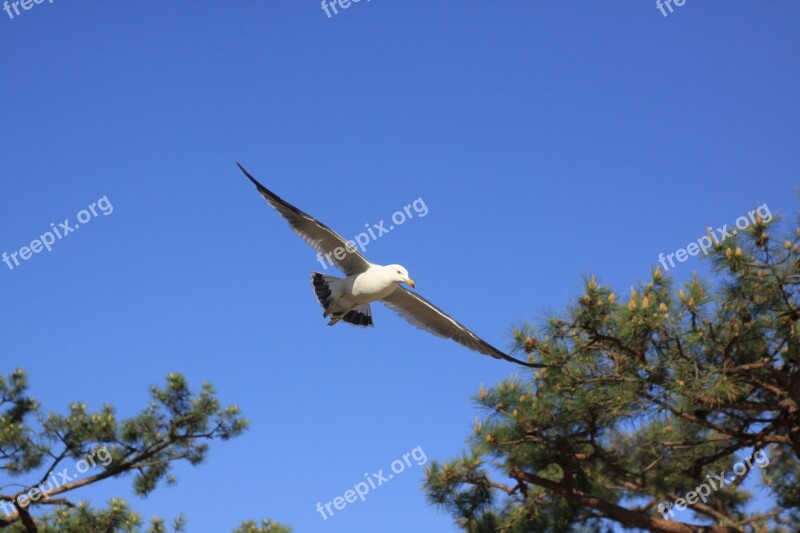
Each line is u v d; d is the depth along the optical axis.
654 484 9.25
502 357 8.77
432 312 9.05
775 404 8.45
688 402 7.96
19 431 10.38
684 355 8.18
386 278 8.59
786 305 8.18
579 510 9.59
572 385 8.52
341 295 8.77
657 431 9.35
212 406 11.25
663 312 7.80
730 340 8.01
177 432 11.13
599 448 9.02
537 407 8.60
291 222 8.20
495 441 8.85
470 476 9.45
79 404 10.92
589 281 8.16
